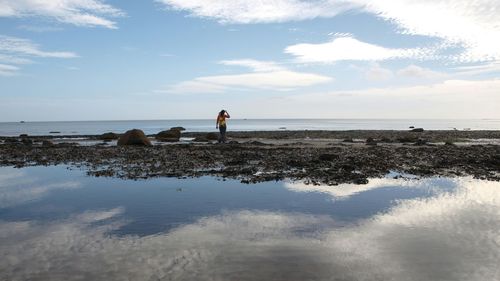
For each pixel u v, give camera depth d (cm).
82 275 859
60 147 4262
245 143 4578
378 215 1367
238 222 1291
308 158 2942
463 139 5794
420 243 1067
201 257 968
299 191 1791
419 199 1611
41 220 1327
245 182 2023
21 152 3719
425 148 3847
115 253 996
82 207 1511
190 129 12750
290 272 878
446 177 2172
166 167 2564
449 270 888
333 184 1955
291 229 1212
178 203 1564
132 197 1683
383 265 919
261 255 984
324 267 909
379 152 3400
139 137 4431
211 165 2630
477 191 1769
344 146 4112
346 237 1129
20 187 1945
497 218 1301
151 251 1012
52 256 977
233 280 834
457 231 1166
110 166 2670
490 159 2822
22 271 881
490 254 979
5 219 1342
